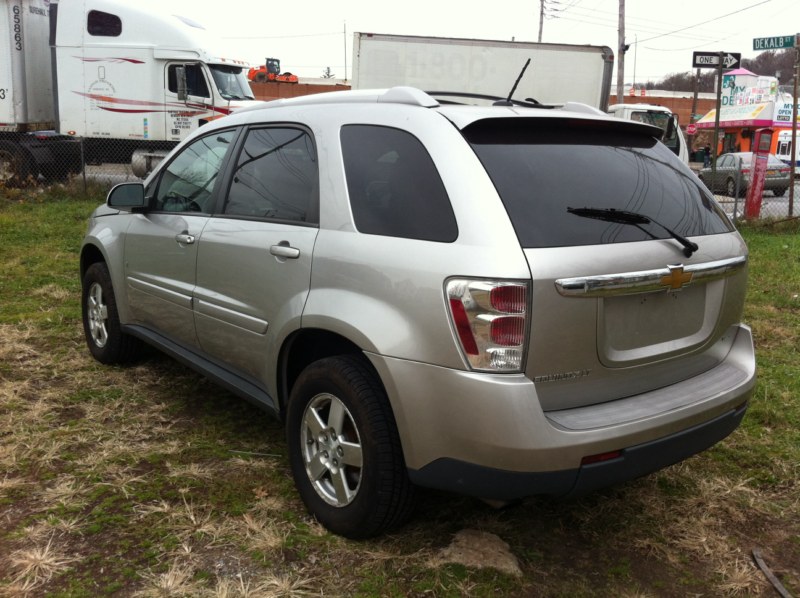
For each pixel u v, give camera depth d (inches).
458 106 114.6
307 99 136.4
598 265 98.3
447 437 98.2
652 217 109.3
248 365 135.6
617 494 134.4
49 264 321.7
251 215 136.3
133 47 589.3
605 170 111.8
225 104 593.9
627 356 104.3
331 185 119.1
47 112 640.4
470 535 118.3
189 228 150.5
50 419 157.1
